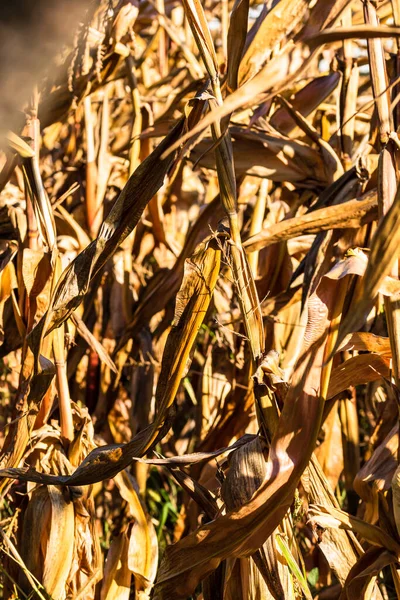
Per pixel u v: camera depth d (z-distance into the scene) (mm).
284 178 2346
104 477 1910
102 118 2641
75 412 2137
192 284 1842
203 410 2588
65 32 1470
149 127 2525
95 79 2314
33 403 2025
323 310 1811
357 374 1896
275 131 2350
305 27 1766
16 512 2096
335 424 2369
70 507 2061
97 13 2205
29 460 2119
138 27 2986
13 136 1923
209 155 2396
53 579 2039
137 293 2902
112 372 2641
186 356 1858
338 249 2076
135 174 1845
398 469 1821
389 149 1788
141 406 2592
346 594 1879
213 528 1810
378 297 2166
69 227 2555
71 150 3051
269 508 1797
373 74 1823
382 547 1857
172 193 2906
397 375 1802
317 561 2352
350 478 2373
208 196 3096
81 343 2596
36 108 2012
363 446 2732
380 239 1562
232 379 2568
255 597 1921
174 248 2828
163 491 2686
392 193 1773
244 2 1721
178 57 3674
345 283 1818
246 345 2500
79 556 2082
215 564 1844
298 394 1784
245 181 2645
